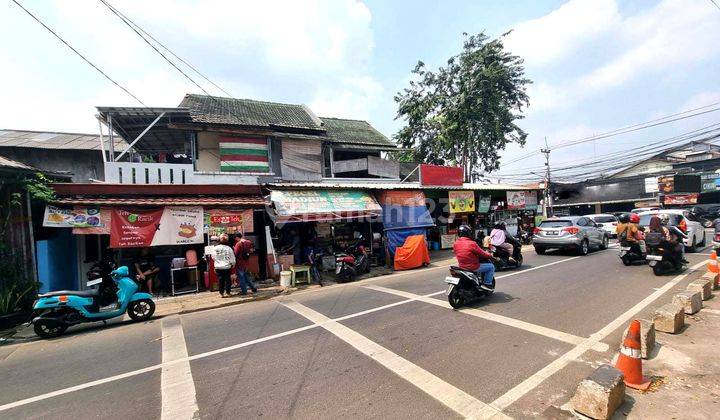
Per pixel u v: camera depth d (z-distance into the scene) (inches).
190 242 379.2
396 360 171.8
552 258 491.2
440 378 151.3
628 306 245.3
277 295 355.9
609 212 1369.3
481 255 271.1
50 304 255.0
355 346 193.6
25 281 313.0
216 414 131.9
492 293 295.6
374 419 123.0
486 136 893.8
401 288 346.0
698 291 241.0
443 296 300.0
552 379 146.8
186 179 453.1
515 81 909.8
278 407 134.3
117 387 161.2
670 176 1126.4
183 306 323.3
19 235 317.7
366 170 707.4
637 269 378.3
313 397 140.5
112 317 275.0
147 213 364.5
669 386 138.6
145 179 433.1
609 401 116.3
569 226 507.5
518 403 129.9
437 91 984.9
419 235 501.4
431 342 193.0
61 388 164.7
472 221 703.7
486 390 139.9
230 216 398.6
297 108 713.0
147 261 394.6
